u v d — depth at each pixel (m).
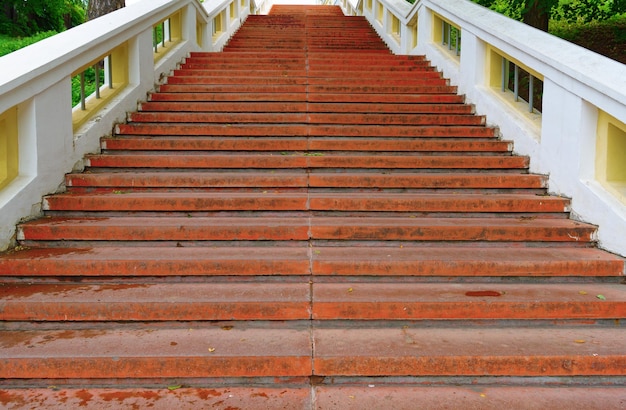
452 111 6.61
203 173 5.01
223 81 7.48
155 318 3.17
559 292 3.38
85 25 5.59
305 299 3.22
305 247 3.95
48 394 2.68
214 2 11.38
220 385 2.78
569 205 4.45
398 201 4.39
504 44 5.85
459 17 7.10
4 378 2.75
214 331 3.11
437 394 2.68
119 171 5.08
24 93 4.06
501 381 2.79
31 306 3.15
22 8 21.38
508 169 5.22
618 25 11.12
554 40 5.05
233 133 5.84
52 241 3.95
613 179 4.26
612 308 3.20
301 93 6.96
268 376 2.78
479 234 4.00
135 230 3.95
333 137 5.87
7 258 3.58
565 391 2.71
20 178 4.20
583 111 4.27
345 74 7.93
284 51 10.38
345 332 3.10
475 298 3.24
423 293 3.34
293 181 4.79
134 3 7.04
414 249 3.91
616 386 2.77
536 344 2.92
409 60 8.83
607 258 3.66
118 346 2.90
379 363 2.76
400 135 5.89
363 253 3.79
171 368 2.76
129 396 2.67
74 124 5.12
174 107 6.48
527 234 4.02
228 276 3.59
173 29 8.91
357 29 13.51
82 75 5.42
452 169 5.21
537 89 9.67
